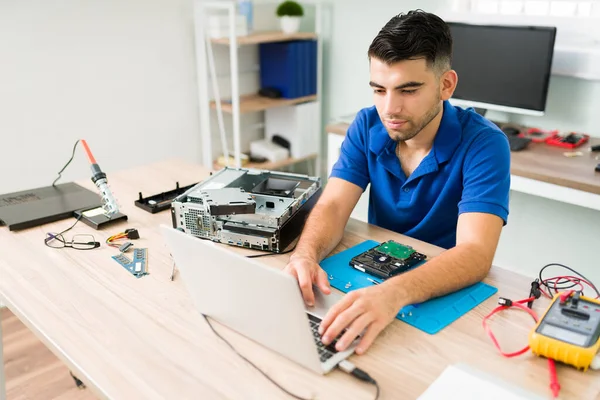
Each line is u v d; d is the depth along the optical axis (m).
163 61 2.87
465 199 1.25
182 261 0.95
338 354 0.88
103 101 2.69
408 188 1.41
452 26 2.37
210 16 2.78
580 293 1.04
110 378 0.85
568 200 1.90
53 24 2.41
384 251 1.23
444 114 1.32
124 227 1.43
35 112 2.46
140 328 0.98
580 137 2.26
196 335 0.96
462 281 1.08
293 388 0.82
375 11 2.89
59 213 1.48
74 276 1.17
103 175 1.46
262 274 0.81
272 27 3.30
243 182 1.44
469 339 0.94
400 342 0.93
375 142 1.41
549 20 2.25
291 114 3.15
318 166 3.35
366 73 3.05
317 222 1.29
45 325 0.99
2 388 1.51
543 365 0.87
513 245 2.64
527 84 2.22
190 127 3.12
